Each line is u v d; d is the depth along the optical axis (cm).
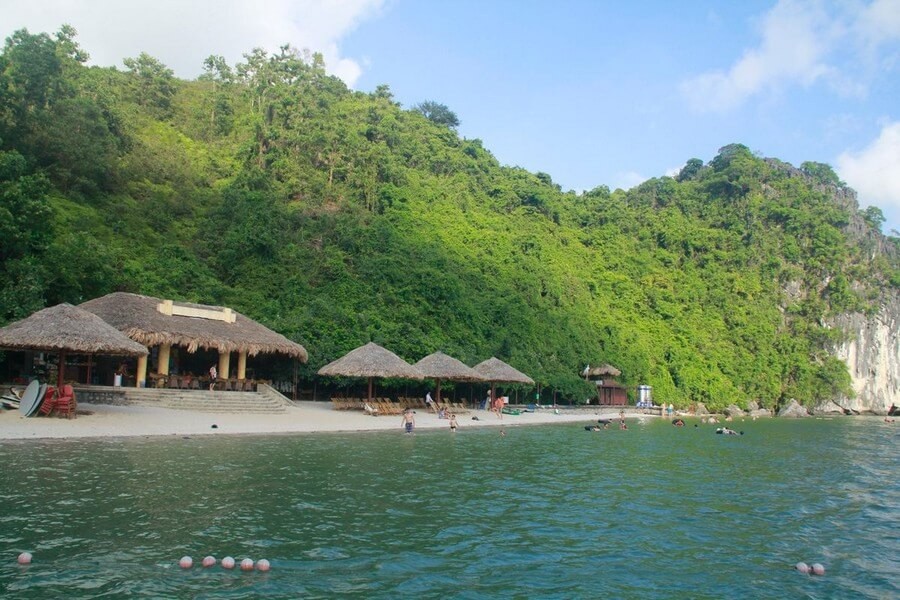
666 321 7750
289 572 916
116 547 983
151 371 3334
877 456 2734
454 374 3906
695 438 3359
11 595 780
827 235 9381
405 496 1455
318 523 1177
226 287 4203
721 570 1017
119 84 7269
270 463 1802
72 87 4816
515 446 2572
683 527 1278
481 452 2308
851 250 9525
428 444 2498
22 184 3075
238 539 1055
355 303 4578
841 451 2922
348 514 1258
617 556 1062
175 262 4166
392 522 1212
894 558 1125
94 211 4291
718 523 1327
